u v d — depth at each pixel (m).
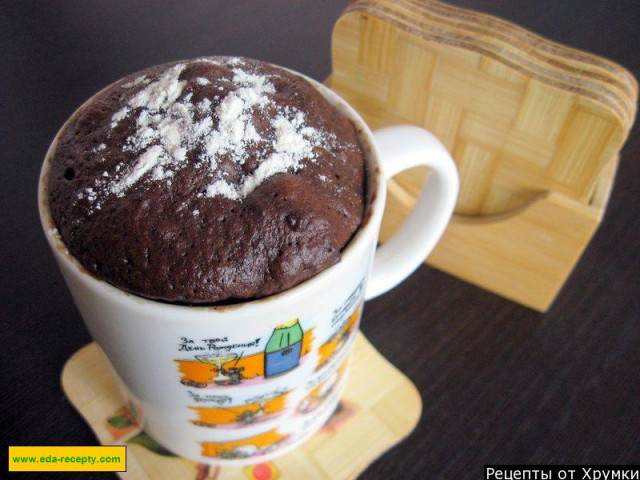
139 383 0.15
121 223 0.12
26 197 0.24
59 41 0.29
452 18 0.19
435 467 0.19
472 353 0.21
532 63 0.18
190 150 0.13
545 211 0.20
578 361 0.21
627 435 0.19
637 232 0.24
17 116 0.26
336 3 0.32
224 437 0.17
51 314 0.21
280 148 0.13
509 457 0.19
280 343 0.13
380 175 0.14
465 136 0.20
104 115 0.14
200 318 0.12
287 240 0.12
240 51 0.29
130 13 0.31
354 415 0.19
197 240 0.12
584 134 0.18
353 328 0.16
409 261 0.18
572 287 0.23
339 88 0.22
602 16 0.31
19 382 0.20
